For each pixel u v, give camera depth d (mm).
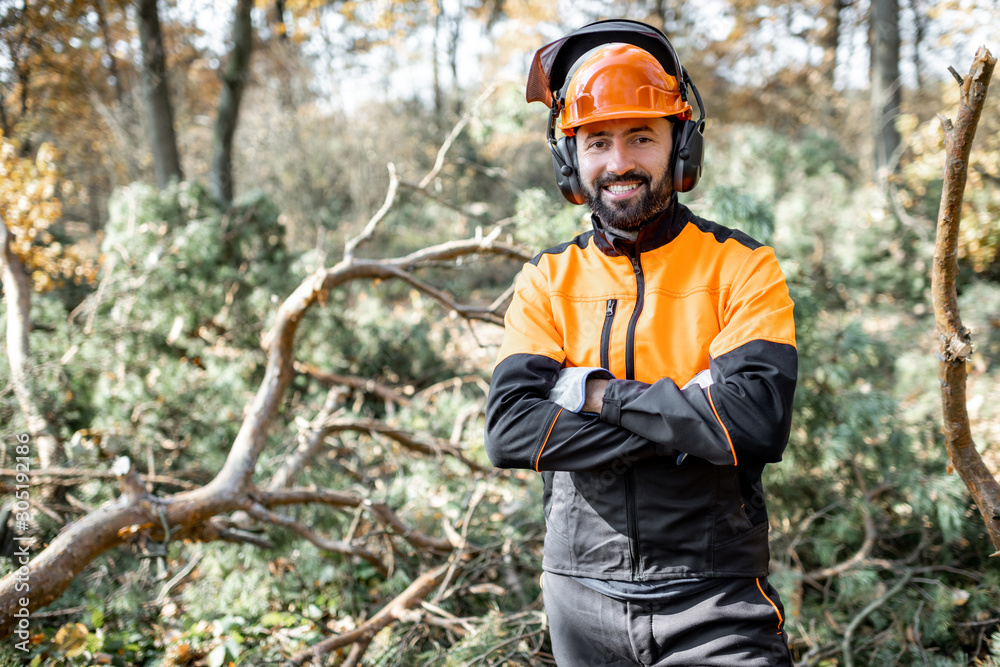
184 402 3572
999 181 5363
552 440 1223
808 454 2775
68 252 4324
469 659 2131
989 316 4598
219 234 4762
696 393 1152
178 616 2561
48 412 3119
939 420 2910
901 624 2203
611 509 1248
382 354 4945
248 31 8188
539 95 1436
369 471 3727
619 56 1238
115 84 11016
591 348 1296
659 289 1273
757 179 6523
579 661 1333
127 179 10141
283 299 4652
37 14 7121
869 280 6375
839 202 6996
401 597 2441
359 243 3156
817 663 2127
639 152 1248
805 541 2607
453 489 3232
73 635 2189
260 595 2541
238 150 11133
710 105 14594
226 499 2367
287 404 4168
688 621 1215
